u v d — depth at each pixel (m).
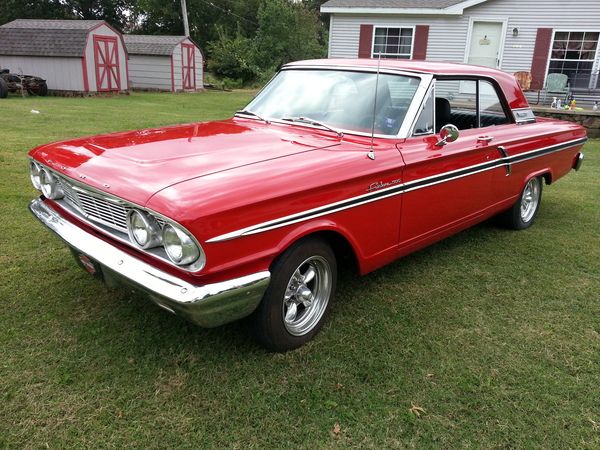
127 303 3.35
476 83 4.11
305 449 2.24
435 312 3.44
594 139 11.93
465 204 3.99
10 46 20.62
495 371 2.82
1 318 3.11
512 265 4.29
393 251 3.41
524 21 14.64
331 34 16.08
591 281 4.03
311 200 2.69
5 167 6.57
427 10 14.84
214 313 2.37
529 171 4.80
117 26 46.31
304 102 3.76
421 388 2.65
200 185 2.34
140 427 2.32
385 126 3.38
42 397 2.46
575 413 2.52
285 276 2.70
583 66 14.59
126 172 2.54
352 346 3.00
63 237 2.87
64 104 16.31
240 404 2.49
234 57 35.44
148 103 18.12
